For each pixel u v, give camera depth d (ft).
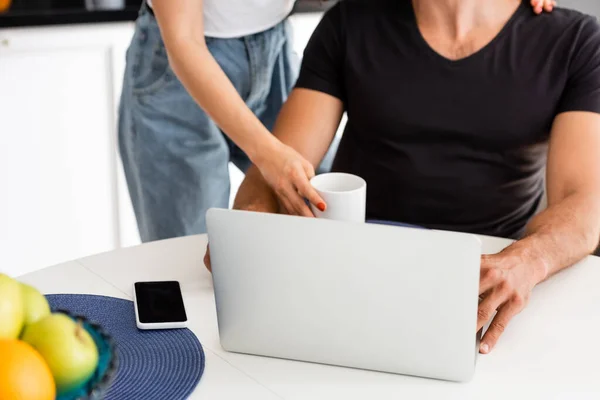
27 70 9.97
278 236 4.05
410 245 3.88
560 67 6.35
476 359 4.32
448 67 6.48
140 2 11.06
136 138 7.98
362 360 4.21
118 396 3.95
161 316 4.57
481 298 4.68
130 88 7.88
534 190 6.72
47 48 9.96
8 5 10.30
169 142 7.89
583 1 9.48
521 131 6.40
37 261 10.79
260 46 7.67
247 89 7.83
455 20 6.44
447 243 3.83
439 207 6.60
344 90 6.89
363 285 4.02
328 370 4.25
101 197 10.84
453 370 4.09
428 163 6.54
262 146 5.91
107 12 10.10
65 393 3.33
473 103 6.44
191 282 5.08
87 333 3.43
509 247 5.09
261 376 4.19
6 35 9.74
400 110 6.56
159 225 8.23
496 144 6.45
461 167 6.52
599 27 6.40
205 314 4.73
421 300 3.98
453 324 3.99
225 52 7.59
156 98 7.75
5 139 10.13
